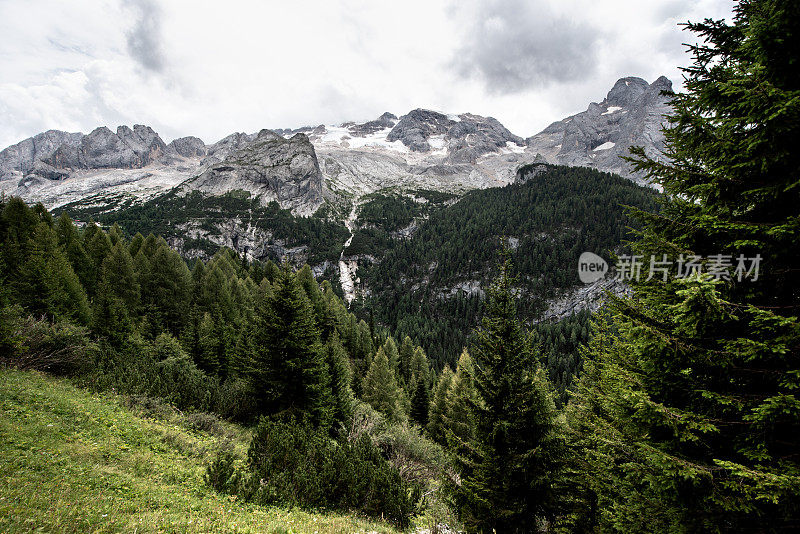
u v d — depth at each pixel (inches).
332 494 491.8
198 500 384.8
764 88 213.6
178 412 715.4
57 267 1482.5
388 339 2691.9
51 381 675.4
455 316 5354.3
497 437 460.8
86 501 309.1
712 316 238.2
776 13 211.0
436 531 506.6
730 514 233.1
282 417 842.8
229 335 1626.5
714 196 278.8
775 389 243.0
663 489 258.4
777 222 247.4
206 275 2544.3
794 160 237.5
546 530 494.6
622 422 330.0
